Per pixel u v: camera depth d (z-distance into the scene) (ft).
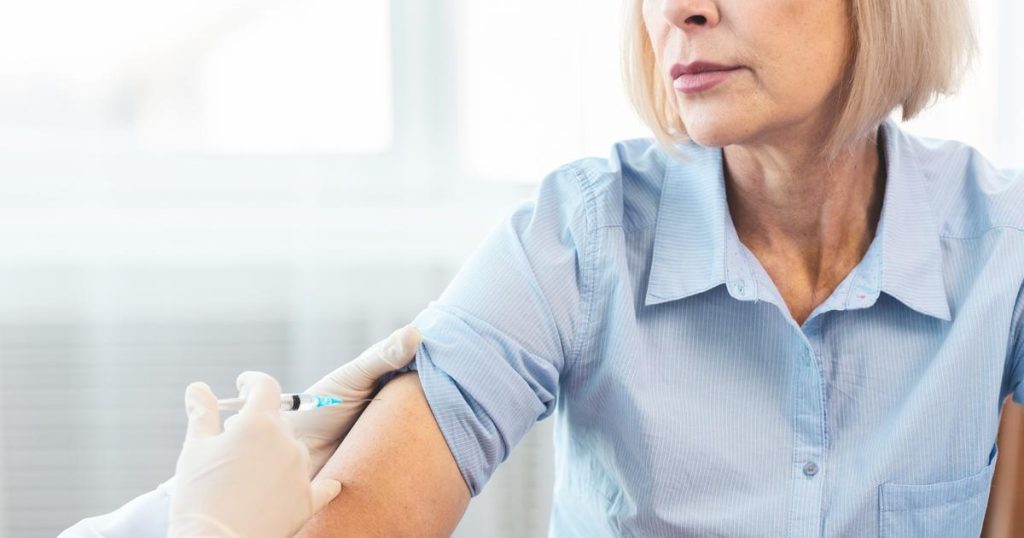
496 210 6.08
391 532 2.82
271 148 6.06
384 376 3.17
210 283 6.16
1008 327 3.25
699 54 2.86
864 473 3.20
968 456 3.26
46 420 6.26
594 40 5.93
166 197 6.08
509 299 3.21
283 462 2.60
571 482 3.54
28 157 6.00
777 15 2.80
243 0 5.95
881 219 3.27
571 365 3.34
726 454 3.21
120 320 6.18
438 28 5.96
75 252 6.10
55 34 5.91
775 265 3.36
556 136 6.01
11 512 6.32
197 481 2.53
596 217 3.36
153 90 6.00
